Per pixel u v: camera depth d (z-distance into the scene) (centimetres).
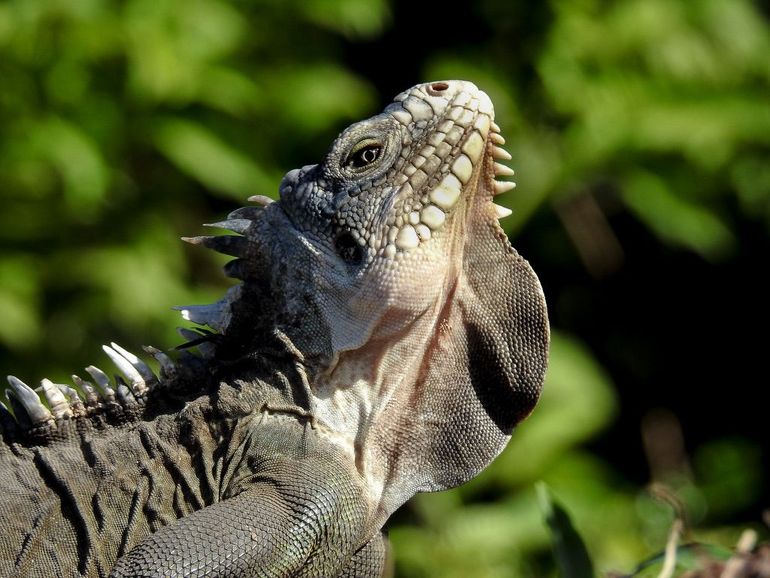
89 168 1480
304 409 843
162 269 1548
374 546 873
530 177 1681
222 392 848
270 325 873
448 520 1594
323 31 1698
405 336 861
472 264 880
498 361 871
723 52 1755
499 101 1684
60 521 816
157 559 755
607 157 1698
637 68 1714
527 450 1641
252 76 1614
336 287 858
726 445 1959
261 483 809
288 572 785
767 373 2069
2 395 1507
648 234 1955
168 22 1525
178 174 1605
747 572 877
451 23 1769
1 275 1506
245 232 892
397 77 1781
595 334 1975
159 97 1527
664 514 1716
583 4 1723
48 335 1547
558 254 1881
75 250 1545
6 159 1488
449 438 873
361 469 848
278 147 1634
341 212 862
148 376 867
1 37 1480
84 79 1514
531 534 1603
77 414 852
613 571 942
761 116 1714
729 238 1844
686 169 1736
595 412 1673
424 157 865
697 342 2038
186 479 825
